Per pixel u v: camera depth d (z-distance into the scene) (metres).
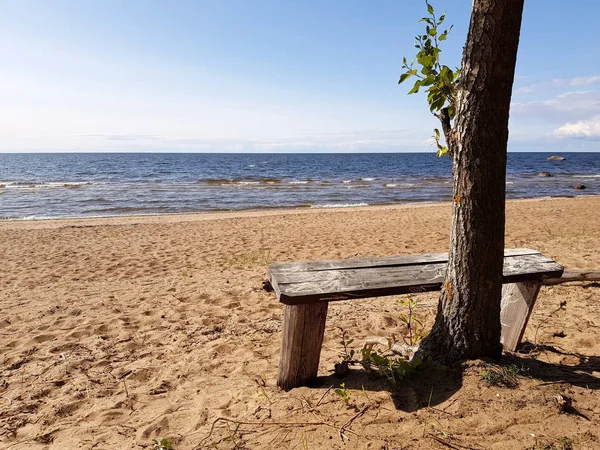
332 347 3.35
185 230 11.96
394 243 8.80
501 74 2.07
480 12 2.04
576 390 2.17
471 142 2.17
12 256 8.50
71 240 10.49
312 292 2.24
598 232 9.09
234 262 7.47
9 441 2.35
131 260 7.89
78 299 5.27
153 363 3.34
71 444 2.26
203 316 4.46
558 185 31.62
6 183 33.47
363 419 2.09
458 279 2.34
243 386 2.73
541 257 2.90
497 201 2.23
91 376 3.15
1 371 3.31
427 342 2.53
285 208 20.05
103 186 31.23
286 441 2.01
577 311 3.79
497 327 2.39
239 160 102.69
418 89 2.36
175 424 2.37
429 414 2.06
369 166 69.56
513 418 1.97
